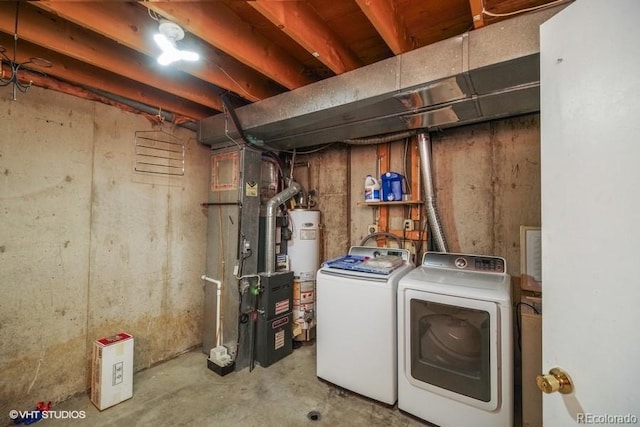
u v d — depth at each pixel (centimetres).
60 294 207
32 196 194
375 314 210
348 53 186
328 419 196
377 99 175
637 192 61
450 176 257
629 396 62
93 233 223
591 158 71
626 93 64
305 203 334
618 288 65
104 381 202
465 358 180
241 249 264
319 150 341
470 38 143
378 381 209
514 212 230
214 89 239
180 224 281
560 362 79
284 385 235
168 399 215
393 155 291
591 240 71
